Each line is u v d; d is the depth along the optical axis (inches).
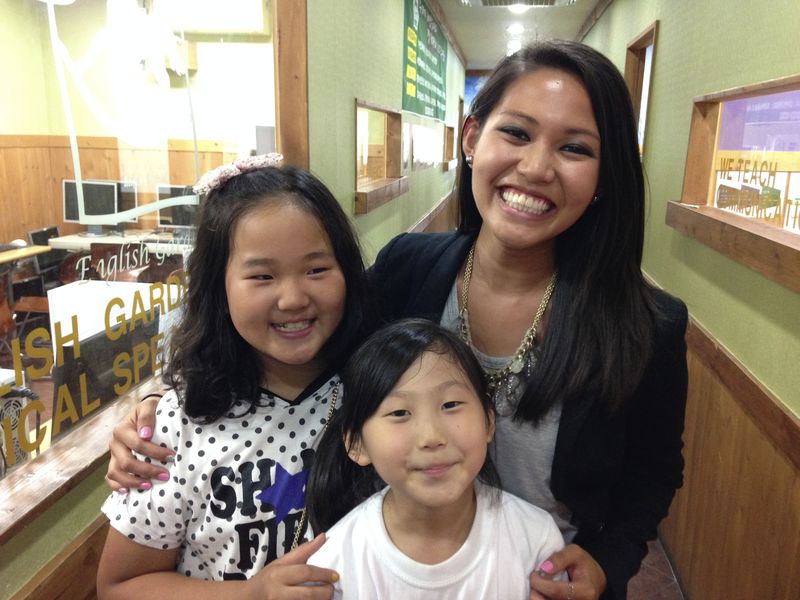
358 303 40.5
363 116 145.6
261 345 36.6
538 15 240.4
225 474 37.4
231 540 37.4
